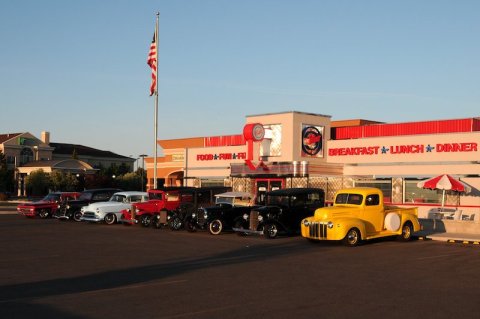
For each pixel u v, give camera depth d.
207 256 15.42
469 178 26.89
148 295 9.70
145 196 28.55
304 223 19.20
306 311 8.50
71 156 93.69
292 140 32.12
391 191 29.89
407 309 8.70
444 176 24.38
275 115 33.22
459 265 13.91
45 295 9.68
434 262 14.45
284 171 31.61
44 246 17.62
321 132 33.59
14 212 39.66
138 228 25.39
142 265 13.52
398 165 29.78
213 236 21.78
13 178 77.06
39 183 68.69
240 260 14.62
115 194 28.91
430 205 28.11
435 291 10.26
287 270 12.82
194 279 11.45
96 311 8.44
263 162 32.78
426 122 30.48
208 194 24.52
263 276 11.90
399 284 10.98
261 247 17.97
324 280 11.41
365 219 19.30
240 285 10.75
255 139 32.94
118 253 15.90
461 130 29.05
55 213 31.47
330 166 32.19
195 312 8.40
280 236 22.12
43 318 7.99
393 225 19.62
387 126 32.41
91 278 11.53
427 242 20.14
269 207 21.42
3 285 10.67
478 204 26.53
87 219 27.91
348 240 18.38
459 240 20.30
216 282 11.09
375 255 15.95
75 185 71.19
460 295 9.89
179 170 41.00
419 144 28.95
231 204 23.67
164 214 24.80
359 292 10.09
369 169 31.09
